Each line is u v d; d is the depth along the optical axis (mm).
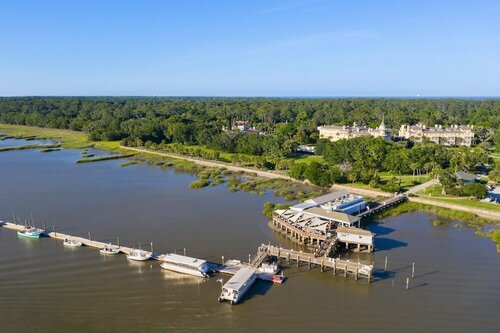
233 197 157375
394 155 190000
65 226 123750
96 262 98438
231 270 93438
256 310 79000
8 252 103875
